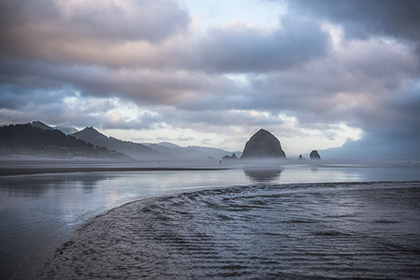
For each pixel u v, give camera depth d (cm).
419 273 770
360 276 750
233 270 788
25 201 1991
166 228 1269
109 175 4938
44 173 5200
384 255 911
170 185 3234
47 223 1343
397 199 2183
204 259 873
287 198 2241
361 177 4534
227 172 6244
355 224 1350
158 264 831
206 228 1273
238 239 1095
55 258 877
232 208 1797
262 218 1492
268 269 796
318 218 1495
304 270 789
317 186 3123
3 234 1149
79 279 727
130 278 732
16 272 770
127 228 1266
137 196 2303
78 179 3903
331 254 921
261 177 4591
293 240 1080
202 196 2336
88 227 1275
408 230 1235
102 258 879
